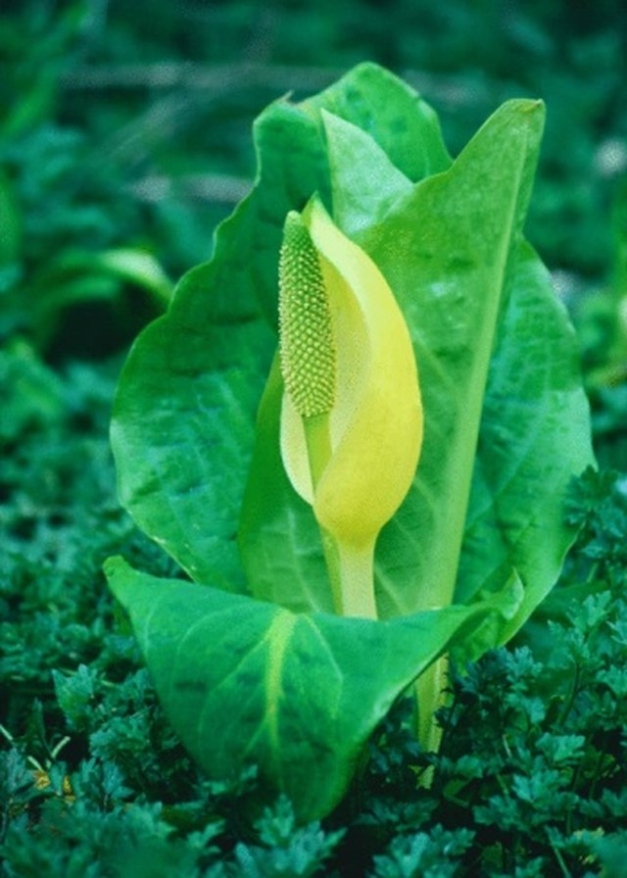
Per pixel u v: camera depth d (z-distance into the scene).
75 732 1.13
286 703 0.94
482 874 1.01
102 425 1.75
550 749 0.99
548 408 1.11
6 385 1.74
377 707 0.93
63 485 1.56
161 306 2.06
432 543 1.06
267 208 1.12
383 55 3.75
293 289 1.00
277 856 0.92
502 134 1.02
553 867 1.01
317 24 3.71
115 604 1.12
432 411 1.05
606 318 2.04
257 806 0.95
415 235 1.04
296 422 1.04
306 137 1.13
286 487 1.06
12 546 1.41
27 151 2.33
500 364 1.12
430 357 1.05
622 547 1.12
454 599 1.09
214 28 3.78
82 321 2.14
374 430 0.99
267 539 1.06
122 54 3.54
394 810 0.98
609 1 4.01
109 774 1.01
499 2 3.86
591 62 3.66
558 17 3.98
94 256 2.05
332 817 1.00
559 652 1.09
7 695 1.18
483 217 1.04
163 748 1.02
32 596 1.22
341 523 1.01
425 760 1.01
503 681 1.03
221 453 1.10
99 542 1.23
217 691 0.95
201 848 0.94
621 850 0.92
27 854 0.93
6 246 2.15
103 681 1.08
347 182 1.06
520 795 0.97
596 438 1.58
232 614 0.96
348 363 1.02
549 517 1.10
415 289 1.05
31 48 2.74
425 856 0.95
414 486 1.06
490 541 1.10
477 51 3.63
